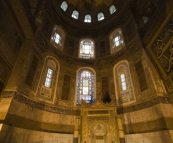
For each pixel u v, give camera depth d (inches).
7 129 218.1
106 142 254.8
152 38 310.8
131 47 418.6
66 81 407.8
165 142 227.1
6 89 256.2
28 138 253.9
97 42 556.1
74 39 546.6
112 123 270.7
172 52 260.5
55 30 505.4
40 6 436.8
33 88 315.0
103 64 463.2
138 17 456.8
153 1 355.9
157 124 254.5
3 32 255.6
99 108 290.5
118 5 606.9
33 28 361.1
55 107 339.0
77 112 353.7
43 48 397.4
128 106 331.3
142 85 325.7
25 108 272.5
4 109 232.1
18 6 291.9
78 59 479.2
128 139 286.2
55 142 287.4
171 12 250.5
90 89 411.2
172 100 266.8
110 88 394.9
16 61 302.8
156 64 313.4
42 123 295.1
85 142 253.6
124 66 416.8
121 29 520.4
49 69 396.8
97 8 673.6
